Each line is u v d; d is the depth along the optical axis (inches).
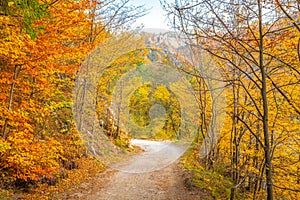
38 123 312.0
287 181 273.7
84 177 348.2
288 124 265.4
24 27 200.4
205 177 333.4
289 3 186.1
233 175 342.0
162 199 299.6
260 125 294.8
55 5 241.0
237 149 310.8
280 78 257.4
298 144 265.0
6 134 232.4
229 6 228.5
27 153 230.1
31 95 268.2
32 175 243.0
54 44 236.8
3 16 187.5
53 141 267.4
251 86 302.2
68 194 287.1
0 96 231.5
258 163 324.2
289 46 210.5
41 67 240.2
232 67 295.3
